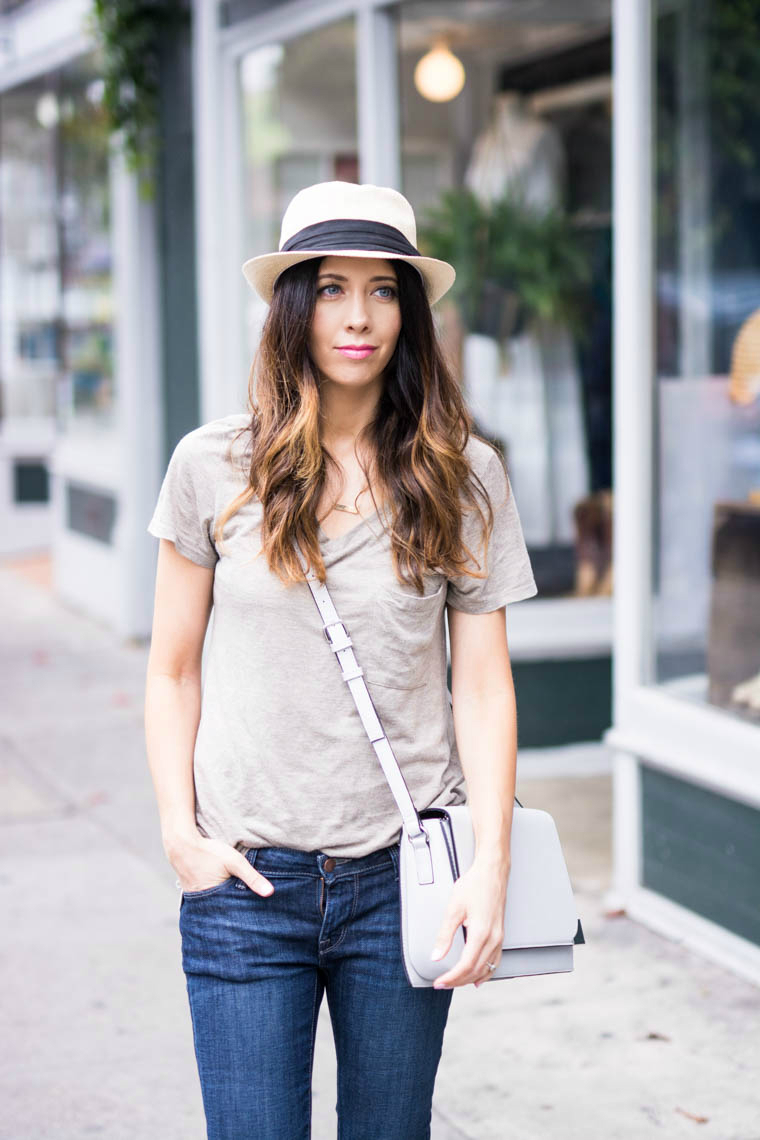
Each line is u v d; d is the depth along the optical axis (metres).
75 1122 2.87
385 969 1.81
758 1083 2.97
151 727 1.89
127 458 7.61
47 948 3.77
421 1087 1.85
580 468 5.49
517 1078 3.02
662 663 3.80
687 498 3.85
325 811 1.78
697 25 4.09
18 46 8.43
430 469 1.79
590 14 5.30
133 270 7.43
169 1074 3.08
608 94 5.48
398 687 1.80
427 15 5.14
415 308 1.85
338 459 1.85
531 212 5.40
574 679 5.34
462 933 1.74
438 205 5.27
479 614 1.90
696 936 3.64
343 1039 1.85
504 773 1.83
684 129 4.08
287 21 5.52
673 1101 2.91
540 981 3.49
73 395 8.58
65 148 8.20
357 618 1.77
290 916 1.80
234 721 1.81
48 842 4.67
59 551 8.91
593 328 5.52
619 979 3.49
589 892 4.07
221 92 6.04
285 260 1.80
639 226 3.82
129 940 3.83
